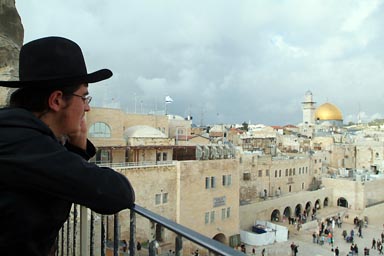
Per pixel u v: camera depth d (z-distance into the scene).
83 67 2.99
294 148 110.62
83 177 2.48
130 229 3.87
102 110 49.84
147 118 66.00
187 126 88.50
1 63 12.17
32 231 2.45
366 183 82.69
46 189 2.42
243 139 104.56
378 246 56.00
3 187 2.39
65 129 3.01
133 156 48.38
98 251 14.36
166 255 34.50
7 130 2.50
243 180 69.31
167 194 43.84
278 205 67.50
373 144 117.06
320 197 80.88
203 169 47.25
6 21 13.22
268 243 54.41
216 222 48.78
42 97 2.86
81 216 5.47
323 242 56.12
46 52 2.80
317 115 189.25
